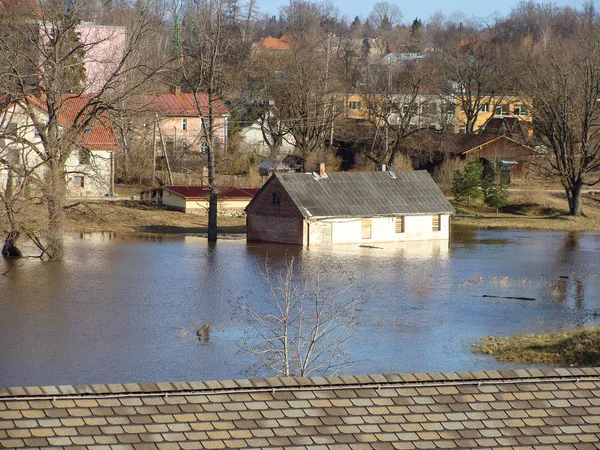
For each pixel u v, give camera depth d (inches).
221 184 4544.8
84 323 2082.9
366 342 1904.5
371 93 5059.1
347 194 3718.0
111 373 1676.9
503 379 799.1
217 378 1636.3
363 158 5172.2
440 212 3833.7
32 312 2194.9
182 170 4968.0
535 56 5944.9
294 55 5073.8
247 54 5378.9
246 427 716.7
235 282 2647.6
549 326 2140.7
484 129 5767.7
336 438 715.4
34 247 3248.0
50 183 2864.2
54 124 2901.1
